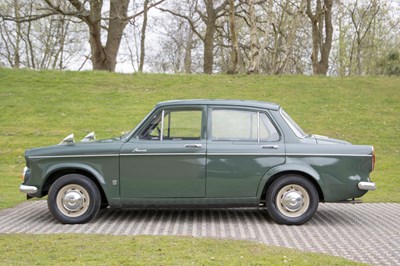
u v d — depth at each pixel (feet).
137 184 24.67
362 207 30.42
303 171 24.53
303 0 94.48
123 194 24.70
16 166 47.70
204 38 135.13
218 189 24.67
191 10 126.93
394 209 29.73
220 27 131.13
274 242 21.04
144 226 23.97
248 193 24.71
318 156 24.75
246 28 137.08
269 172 24.63
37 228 23.45
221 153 24.62
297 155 24.72
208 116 25.27
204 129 25.11
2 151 52.26
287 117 25.96
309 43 144.36
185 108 25.40
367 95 76.23
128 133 25.95
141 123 25.27
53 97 74.23
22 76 84.53
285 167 24.58
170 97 74.02
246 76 86.84
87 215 24.52
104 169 24.68
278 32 122.21
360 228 24.16
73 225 24.21
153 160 24.62
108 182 24.68
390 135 59.11
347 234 22.81
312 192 24.68
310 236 22.31
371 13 145.38
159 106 25.44
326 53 119.75
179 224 24.50
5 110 67.77
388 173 44.37
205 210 28.45
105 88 79.66
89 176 25.29
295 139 25.08
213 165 24.62
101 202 25.67
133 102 72.28
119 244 19.63
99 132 59.47
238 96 73.87
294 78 85.71
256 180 24.67
